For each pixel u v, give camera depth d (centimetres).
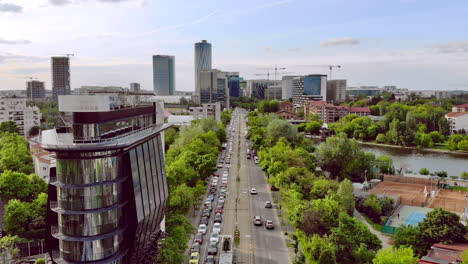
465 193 14575
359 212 11700
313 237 7731
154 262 6706
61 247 5659
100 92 7331
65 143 5572
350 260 7644
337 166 16538
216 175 16225
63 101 5431
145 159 6688
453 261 7550
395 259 6531
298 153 15475
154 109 8319
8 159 14175
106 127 6003
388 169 17450
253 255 8575
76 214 5466
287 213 10488
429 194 14112
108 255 5681
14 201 9325
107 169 5622
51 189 5841
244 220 10788
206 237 9519
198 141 17550
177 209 9256
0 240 7812
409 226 9219
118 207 5750
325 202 9569
